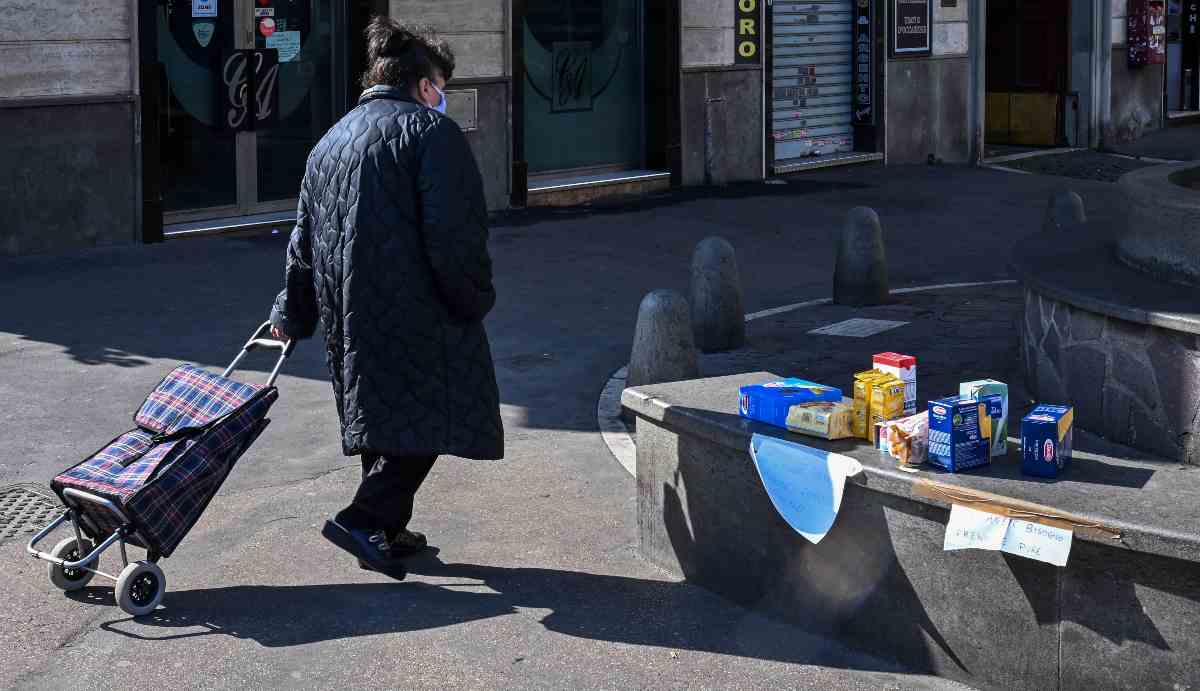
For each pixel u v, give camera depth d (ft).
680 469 16.35
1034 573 12.78
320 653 14.34
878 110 62.13
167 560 17.07
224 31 41.37
